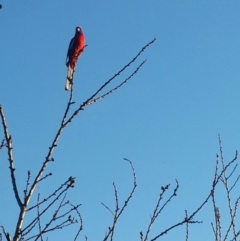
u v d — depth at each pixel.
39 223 5.16
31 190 4.82
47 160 4.96
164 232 5.76
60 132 5.12
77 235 5.58
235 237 5.95
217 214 6.09
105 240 5.45
